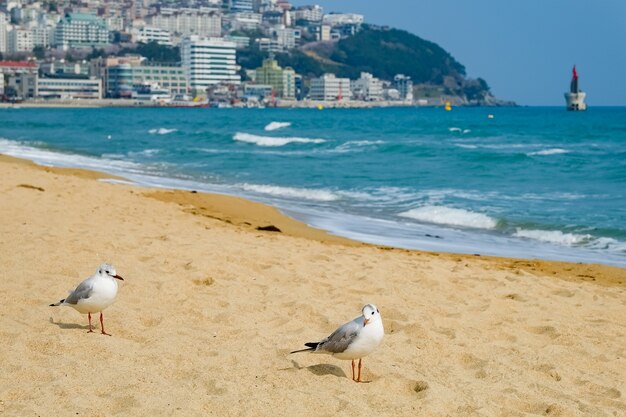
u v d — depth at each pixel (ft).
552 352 30.01
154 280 37.81
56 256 41.39
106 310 32.48
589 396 25.61
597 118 446.19
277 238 53.83
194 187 93.25
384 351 28.86
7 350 26.89
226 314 32.63
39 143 174.19
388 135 239.91
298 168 119.96
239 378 25.11
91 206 62.69
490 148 172.96
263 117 488.85
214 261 42.45
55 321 30.73
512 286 41.27
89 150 157.38
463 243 60.29
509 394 24.98
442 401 23.79
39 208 58.80
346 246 53.36
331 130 279.69
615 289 42.75
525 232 65.16
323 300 36.04
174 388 23.76
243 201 76.89
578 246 60.18
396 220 70.69
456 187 96.58
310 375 25.76
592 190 93.35
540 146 183.83
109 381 24.18
